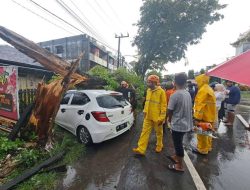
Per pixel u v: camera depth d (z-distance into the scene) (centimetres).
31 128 512
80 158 459
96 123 504
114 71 1345
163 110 452
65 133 604
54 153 466
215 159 464
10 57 1236
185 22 2242
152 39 2317
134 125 773
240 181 367
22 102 662
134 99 789
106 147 525
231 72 182
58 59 606
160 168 413
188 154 493
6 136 523
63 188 344
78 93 585
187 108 375
